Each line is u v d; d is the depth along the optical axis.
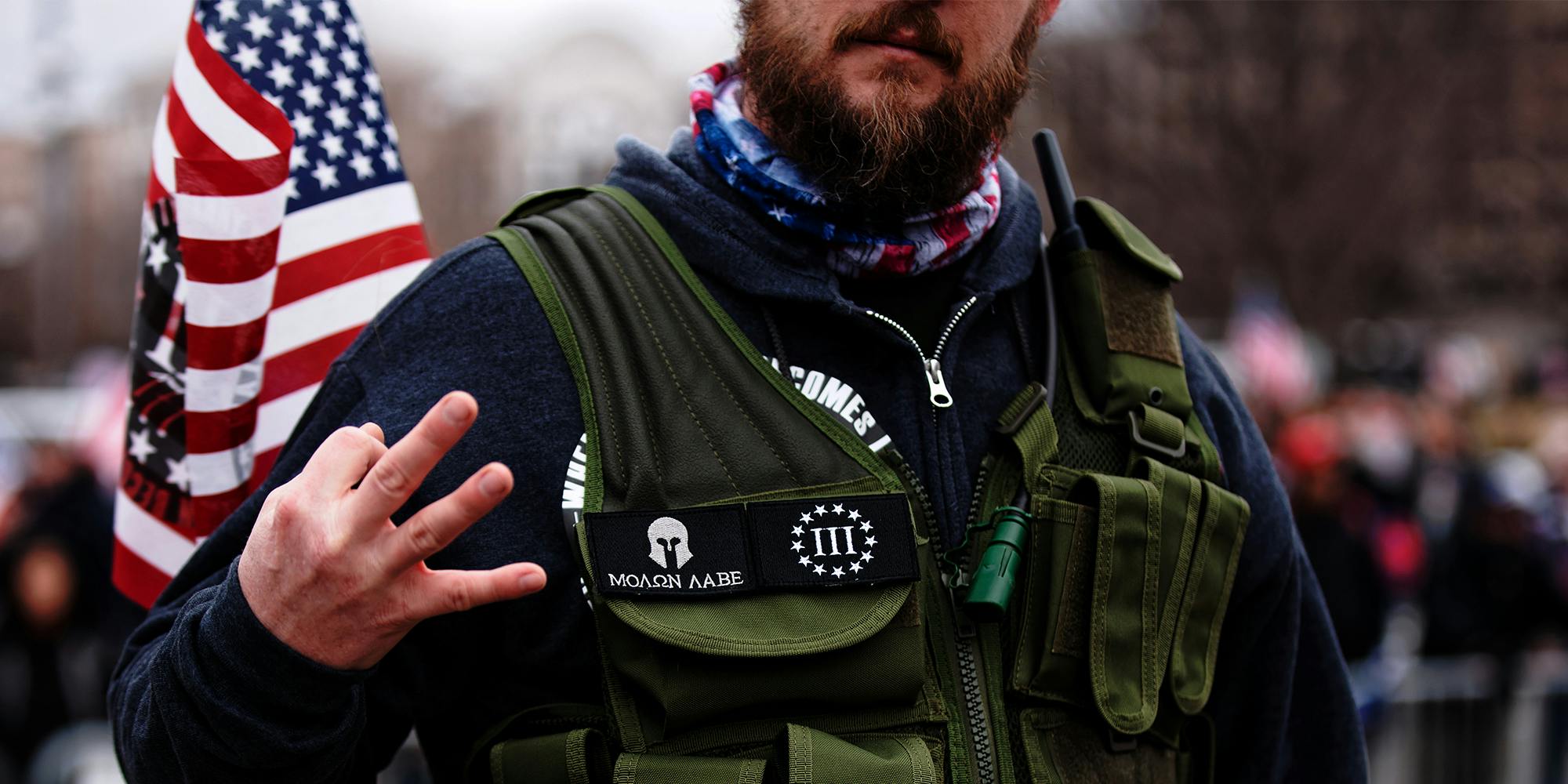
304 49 1.62
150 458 1.55
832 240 1.38
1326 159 13.23
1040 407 1.42
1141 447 1.44
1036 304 1.53
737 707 1.22
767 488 1.28
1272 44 13.01
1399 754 5.17
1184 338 1.60
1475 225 21.70
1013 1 1.40
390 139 1.66
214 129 1.48
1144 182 13.32
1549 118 20.72
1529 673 5.47
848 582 1.25
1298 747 1.67
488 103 27.09
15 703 4.94
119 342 21.22
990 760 1.30
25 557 4.95
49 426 7.86
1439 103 13.70
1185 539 1.40
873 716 1.26
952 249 1.43
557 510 1.27
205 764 1.13
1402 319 21.28
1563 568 5.87
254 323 1.50
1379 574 5.18
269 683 1.08
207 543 1.31
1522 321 22.19
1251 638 1.58
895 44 1.34
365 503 1.02
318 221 1.59
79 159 19.72
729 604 1.23
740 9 1.46
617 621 1.22
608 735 1.24
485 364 1.29
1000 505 1.38
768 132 1.40
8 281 29.89
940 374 1.40
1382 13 13.12
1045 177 1.60
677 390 1.29
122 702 1.23
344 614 1.06
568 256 1.35
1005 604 1.29
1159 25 12.95
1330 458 5.25
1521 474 8.27
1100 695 1.33
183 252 1.48
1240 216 13.37
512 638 1.27
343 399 1.32
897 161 1.34
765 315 1.37
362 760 1.29
